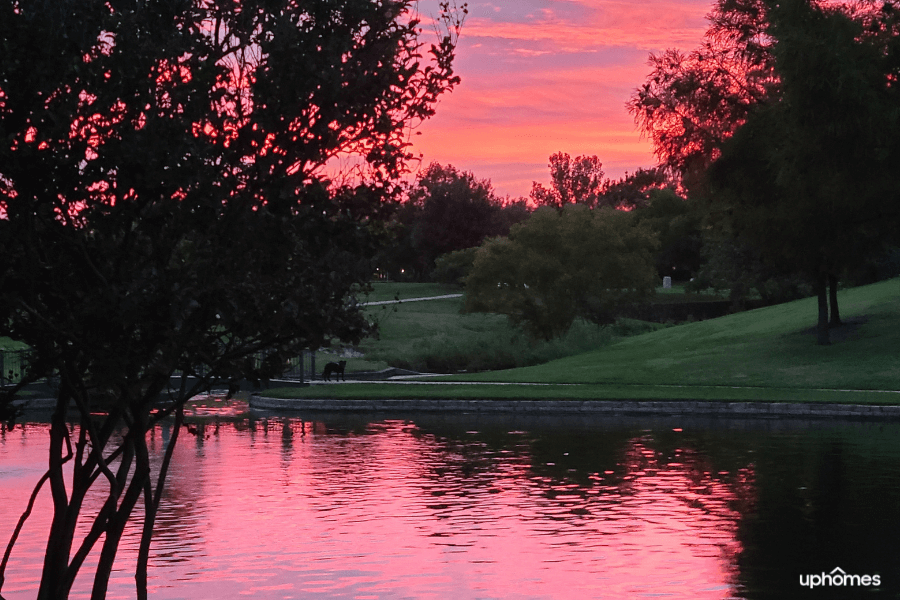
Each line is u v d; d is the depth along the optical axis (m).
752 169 36.00
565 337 65.00
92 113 6.34
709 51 38.84
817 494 15.86
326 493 16.64
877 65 29.73
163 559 11.85
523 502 15.58
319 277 6.45
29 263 6.24
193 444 24.14
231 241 6.29
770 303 83.62
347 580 10.74
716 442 23.53
